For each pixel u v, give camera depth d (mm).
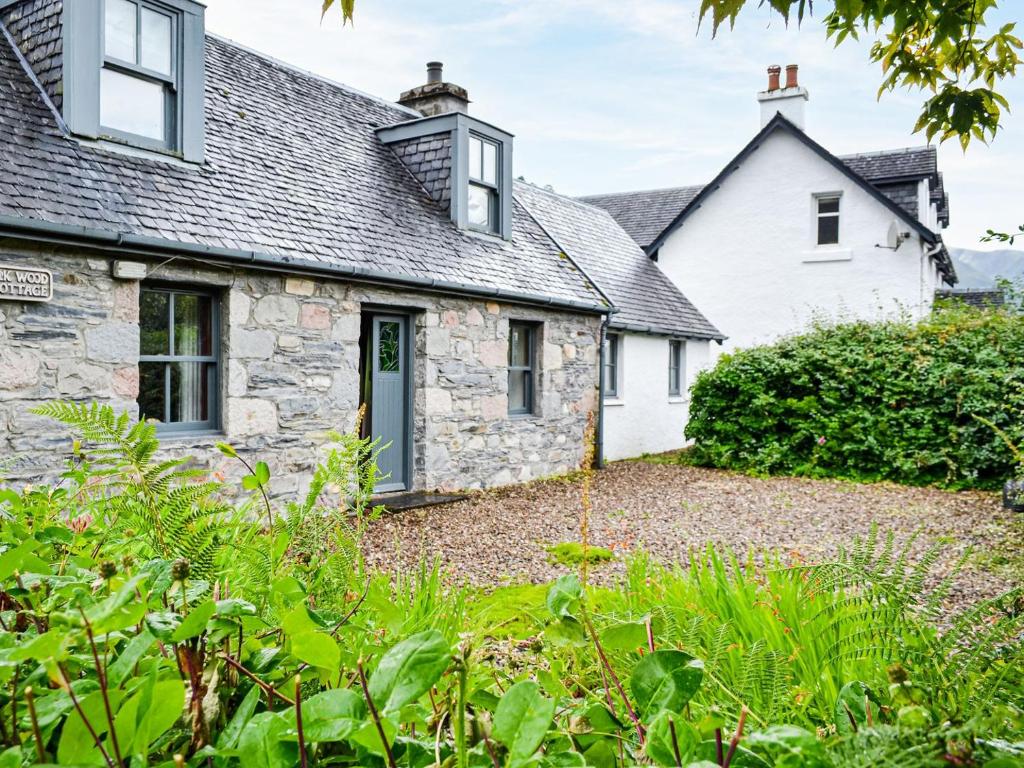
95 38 6387
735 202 18219
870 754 943
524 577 5324
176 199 6516
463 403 9023
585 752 1140
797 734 845
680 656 1067
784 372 11734
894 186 17609
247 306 6734
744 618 2500
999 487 10047
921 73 3234
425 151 10000
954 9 2650
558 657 1871
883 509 8586
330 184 8516
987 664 1713
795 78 18047
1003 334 10844
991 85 3219
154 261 6066
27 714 976
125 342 5926
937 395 10609
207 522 1362
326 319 7395
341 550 1757
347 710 915
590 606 2254
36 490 2016
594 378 11539
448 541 6562
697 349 15719
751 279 18047
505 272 9680
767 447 11648
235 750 935
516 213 12047
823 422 11258
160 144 6957
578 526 7348
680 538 6930
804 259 17484
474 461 9195
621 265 14742
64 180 5828
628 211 22297
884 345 11453
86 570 1416
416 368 8578
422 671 905
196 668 1077
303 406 7188
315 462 7242
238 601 1038
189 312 6613
